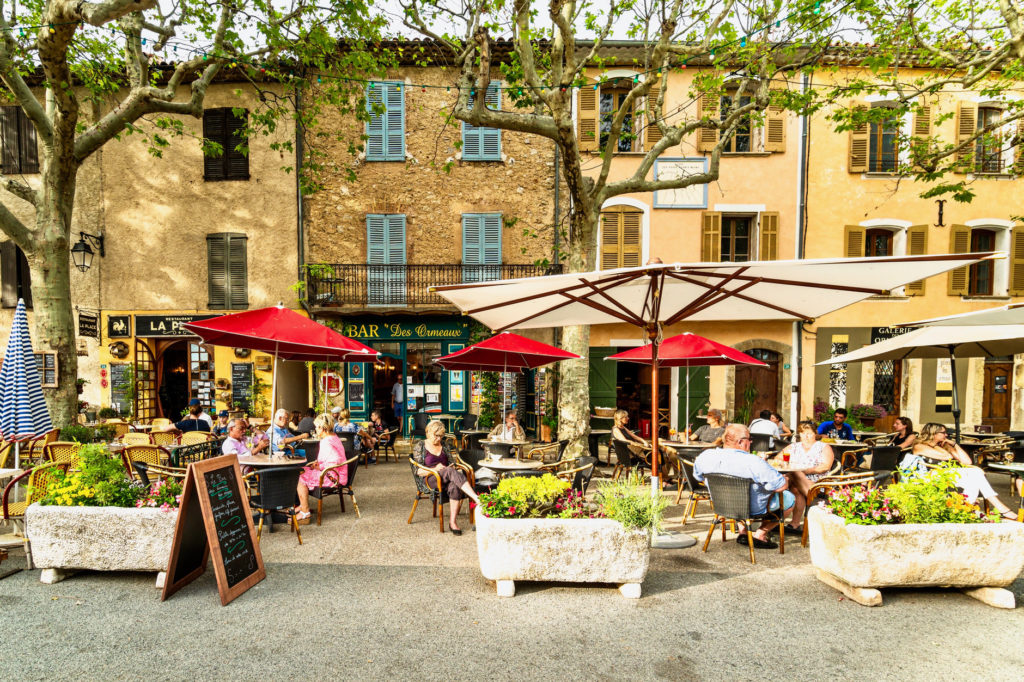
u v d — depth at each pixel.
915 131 13.32
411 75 13.02
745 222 13.87
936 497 4.19
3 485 6.23
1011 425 13.73
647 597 4.20
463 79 8.12
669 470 7.94
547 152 13.22
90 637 3.52
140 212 12.91
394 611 3.94
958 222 13.41
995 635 3.58
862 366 13.36
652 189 9.12
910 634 3.60
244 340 6.91
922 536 3.99
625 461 8.32
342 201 13.03
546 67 9.69
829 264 3.79
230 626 3.69
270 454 6.47
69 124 8.20
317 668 3.18
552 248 13.25
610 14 8.00
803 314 5.39
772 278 4.41
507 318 6.00
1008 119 9.05
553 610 3.97
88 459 4.57
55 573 4.37
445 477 6.11
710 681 3.07
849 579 4.11
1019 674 3.12
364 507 7.20
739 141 13.66
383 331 12.99
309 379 13.09
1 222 8.05
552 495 4.57
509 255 13.26
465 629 3.67
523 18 7.29
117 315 12.84
